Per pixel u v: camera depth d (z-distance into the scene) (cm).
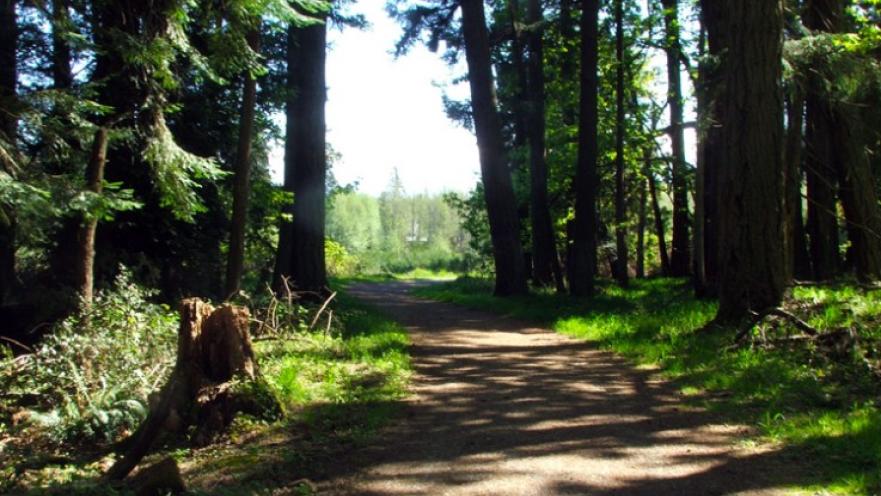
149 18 934
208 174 1047
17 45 1102
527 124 2478
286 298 1262
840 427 542
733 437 558
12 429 678
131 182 1288
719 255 1023
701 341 932
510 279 1997
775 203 967
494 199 1994
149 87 998
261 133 1797
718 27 1381
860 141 1433
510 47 2648
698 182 1585
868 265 1428
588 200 1886
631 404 686
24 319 1069
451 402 716
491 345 1140
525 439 574
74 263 1162
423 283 5019
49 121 834
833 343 775
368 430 605
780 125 969
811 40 1112
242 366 656
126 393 705
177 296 1509
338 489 466
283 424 623
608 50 2422
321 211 1650
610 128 2519
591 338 1157
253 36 1208
